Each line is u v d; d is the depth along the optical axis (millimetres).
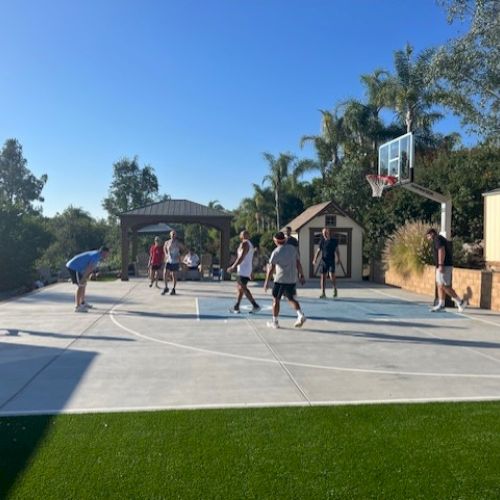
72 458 4277
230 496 3701
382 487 3834
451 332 10156
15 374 6930
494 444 4582
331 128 37375
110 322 11188
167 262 16844
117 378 6730
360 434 4805
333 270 16016
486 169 23859
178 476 3982
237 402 5766
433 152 32375
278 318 11820
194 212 23750
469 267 19328
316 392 6156
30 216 24141
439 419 5207
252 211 51062
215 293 17359
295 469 4105
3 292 20828
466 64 13172
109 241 45781
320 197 39469
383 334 9906
